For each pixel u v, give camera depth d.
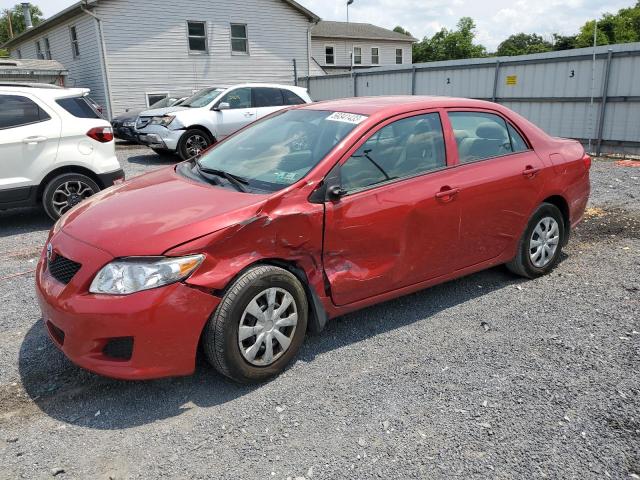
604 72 11.78
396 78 17.52
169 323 2.81
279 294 3.17
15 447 2.66
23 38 27.19
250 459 2.56
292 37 23.80
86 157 6.82
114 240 2.91
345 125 3.69
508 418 2.83
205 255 2.88
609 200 7.59
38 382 3.22
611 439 2.66
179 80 21.28
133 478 2.45
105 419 2.87
